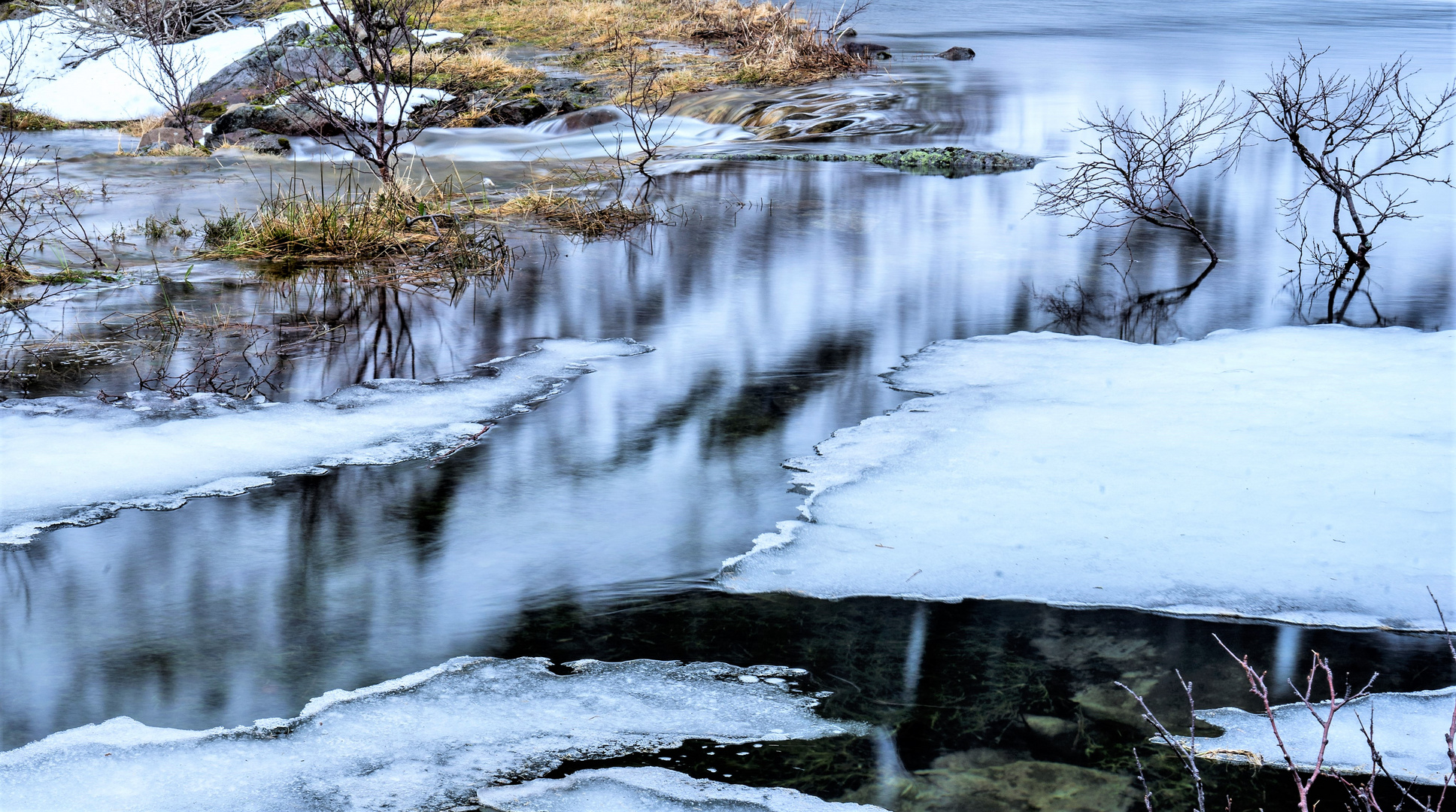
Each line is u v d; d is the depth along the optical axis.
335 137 16.64
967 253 10.27
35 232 10.81
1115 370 6.73
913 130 17.52
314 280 9.31
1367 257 10.01
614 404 6.33
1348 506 4.77
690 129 19.14
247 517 4.88
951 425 5.84
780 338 7.60
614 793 3.14
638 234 11.09
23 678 3.68
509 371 6.92
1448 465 5.15
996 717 3.50
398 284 9.18
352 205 11.24
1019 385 6.49
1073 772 3.24
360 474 5.34
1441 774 3.20
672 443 5.74
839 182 13.85
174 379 6.72
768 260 9.99
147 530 4.74
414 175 14.48
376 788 3.15
